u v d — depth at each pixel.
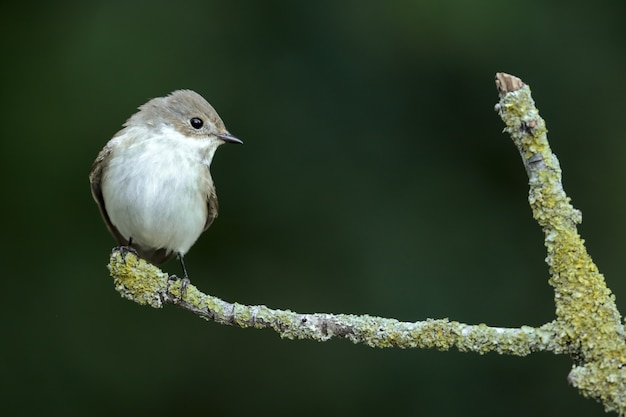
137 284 6.72
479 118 11.45
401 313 11.12
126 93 11.91
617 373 5.46
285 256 11.59
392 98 11.58
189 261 11.74
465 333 5.87
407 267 11.27
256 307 6.40
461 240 11.34
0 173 11.80
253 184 11.69
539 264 11.23
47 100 11.96
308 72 11.77
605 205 11.39
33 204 11.73
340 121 11.66
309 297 11.42
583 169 11.46
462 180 11.47
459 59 11.40
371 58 11.61
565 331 5.63
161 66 11.95
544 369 10.83
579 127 11.45
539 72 11.40
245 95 11.77
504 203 11.40
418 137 11.56
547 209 5.76
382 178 11.55
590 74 11.38
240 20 11.98
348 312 11.26
